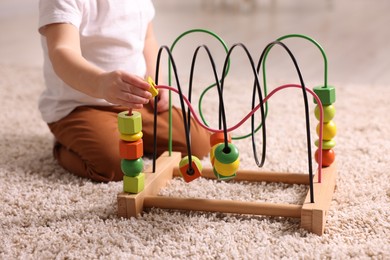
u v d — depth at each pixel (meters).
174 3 3.83
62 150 1.25
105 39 1.22
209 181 1.12
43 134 1.47
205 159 1.28
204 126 0.95
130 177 0.98
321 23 2.97
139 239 0.90
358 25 2.89
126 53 1.25
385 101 1.65
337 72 2.03
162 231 0.93
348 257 0.83
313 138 1.36
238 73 2.03
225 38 2.64
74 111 1.24
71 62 0.99
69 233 0.92
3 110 1.67
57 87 1.25
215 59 2.26
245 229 0.93
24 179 1.17
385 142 1.32
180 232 0.93
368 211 0.97
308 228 0.92
